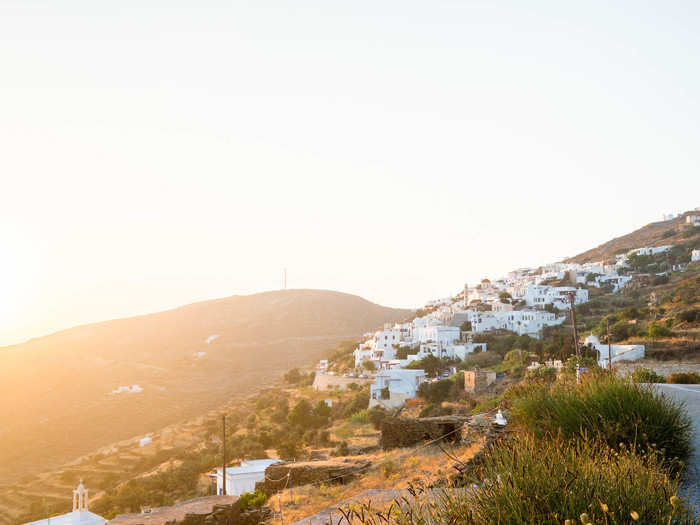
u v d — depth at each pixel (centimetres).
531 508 512
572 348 6962
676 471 913
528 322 11619
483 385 7038
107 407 16438
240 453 6800
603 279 14725
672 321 7944
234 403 15625
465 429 2044
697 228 17650
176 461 7744
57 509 7181
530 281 17188
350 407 8350
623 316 9481
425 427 2625
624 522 497
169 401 17088
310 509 1847
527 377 1853
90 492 8106
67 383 19725
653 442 941
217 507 2369
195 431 11531
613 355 6134
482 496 562
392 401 8119
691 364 4425
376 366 12181
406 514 605
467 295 18525
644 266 15350
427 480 1273
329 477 2366
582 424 983
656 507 531
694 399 1659
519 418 1177
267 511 2161
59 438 13638
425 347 11438
